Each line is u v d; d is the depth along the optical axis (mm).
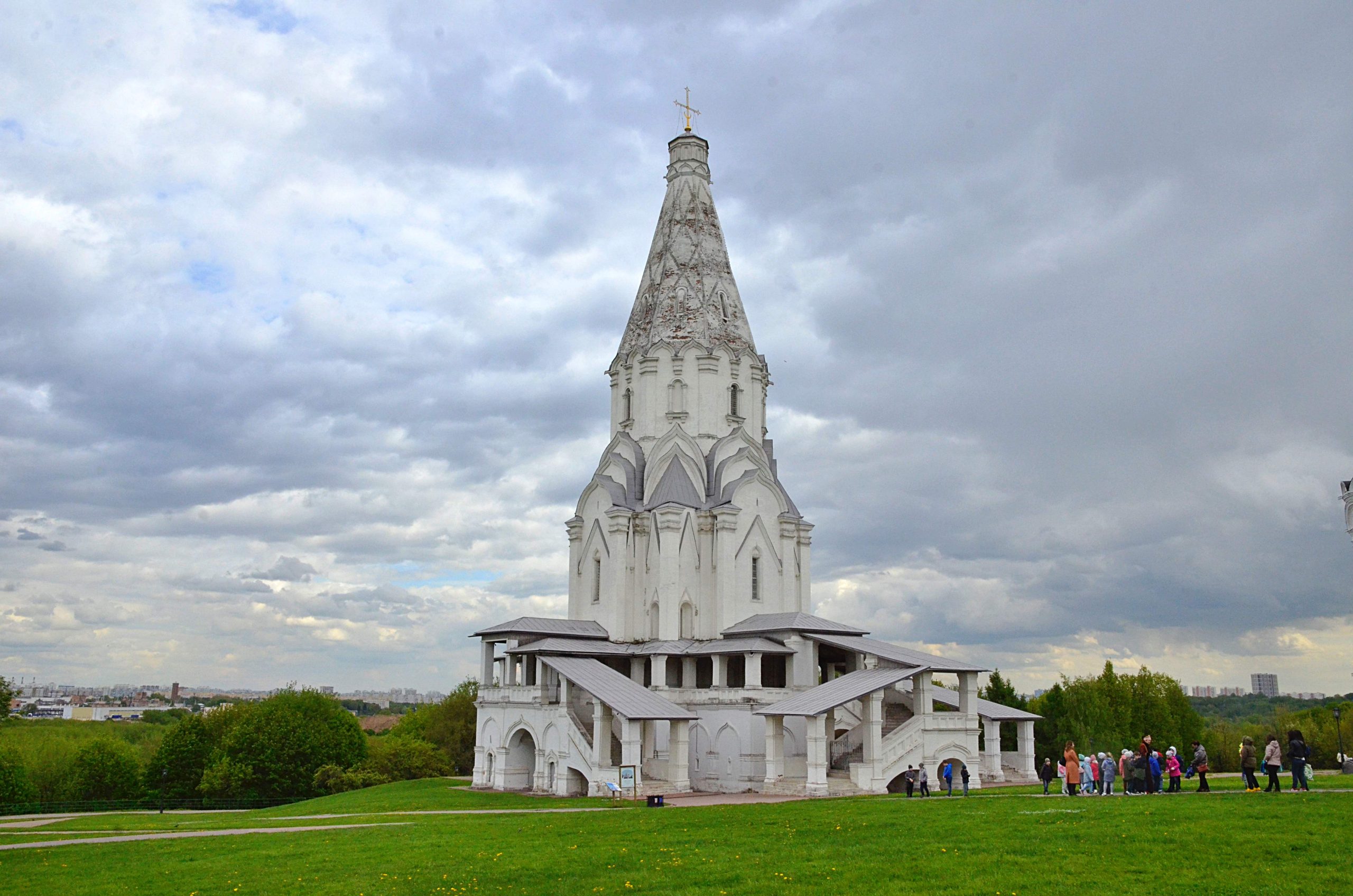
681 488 77500
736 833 36656
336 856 36156
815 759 58156
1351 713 111500
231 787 97188
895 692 73000
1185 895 23266
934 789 61938
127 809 97375
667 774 65250
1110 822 32688
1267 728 118250
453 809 56625
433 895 28406
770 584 77750
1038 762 95500
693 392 80875
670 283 84250
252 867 34594
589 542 80562
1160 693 105938
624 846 34625
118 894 30672
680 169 88000
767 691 66188
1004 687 102000
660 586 74688
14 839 47750
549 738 66688
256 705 110188
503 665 73812
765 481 79438
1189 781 53688
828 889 25953
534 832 40625
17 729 150250
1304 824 30000
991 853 29234
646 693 64500
